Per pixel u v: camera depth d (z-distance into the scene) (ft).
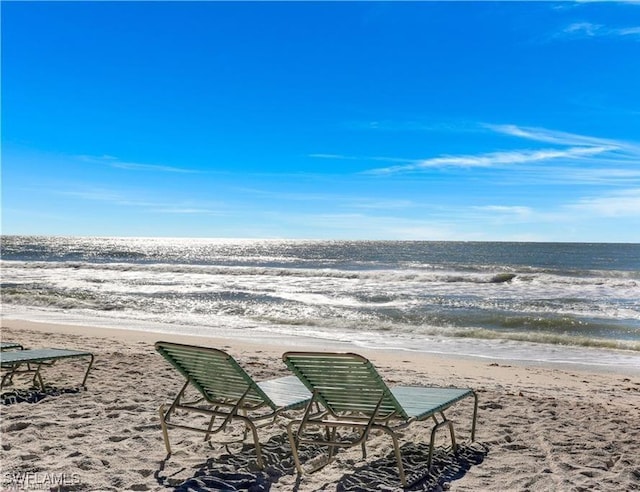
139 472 12.87
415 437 16.06
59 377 23.45
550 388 25.66
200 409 13.74
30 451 14.03
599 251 289.53
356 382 12.54
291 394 14.96
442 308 60.18
